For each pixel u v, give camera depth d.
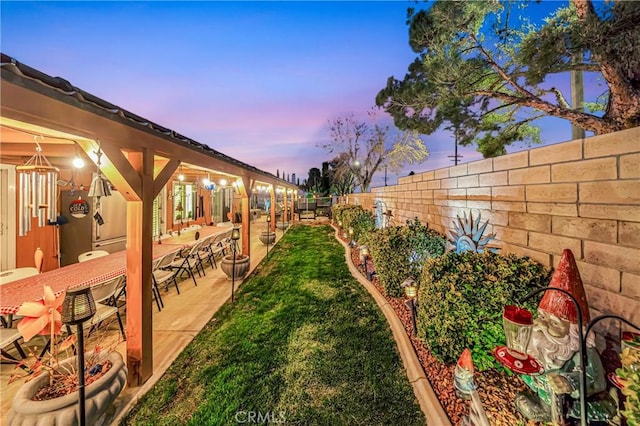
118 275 3.23
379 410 1.95
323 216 20.92
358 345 2.77
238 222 14.28
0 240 4.15
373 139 20.30
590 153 1.69
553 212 1.98
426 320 2.26
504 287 1.95
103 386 1.84
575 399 1.35
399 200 5.91
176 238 6.92
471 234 3.06
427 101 5.20
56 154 3.05
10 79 1.29
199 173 7.82
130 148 2.25
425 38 4.89
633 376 1.08
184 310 3.85
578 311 1.09
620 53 3.04
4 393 2.29
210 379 2.38
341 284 4.71
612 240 1.55
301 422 1.90
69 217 5.02
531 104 4.68
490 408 1.70
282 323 3.35
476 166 2.99
